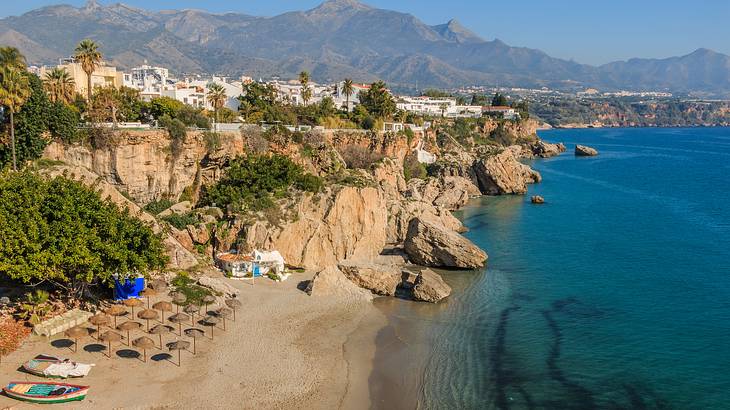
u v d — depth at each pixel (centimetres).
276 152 9056
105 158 7212
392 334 5375
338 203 7575
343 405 4066
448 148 19088
